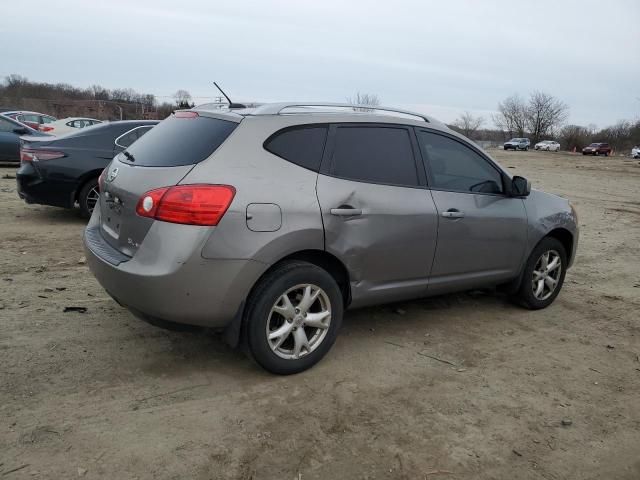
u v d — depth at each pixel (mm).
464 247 4410
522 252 4910
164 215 3164
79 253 6262
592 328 4918
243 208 3234
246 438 2938
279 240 3350
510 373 3914
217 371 3641
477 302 5422
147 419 3043
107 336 4039
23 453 2686
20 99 59281
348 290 3859
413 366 3916
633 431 3275
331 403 3342
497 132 104188
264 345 3438
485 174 4699
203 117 3727
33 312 4383
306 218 3465
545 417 3359
